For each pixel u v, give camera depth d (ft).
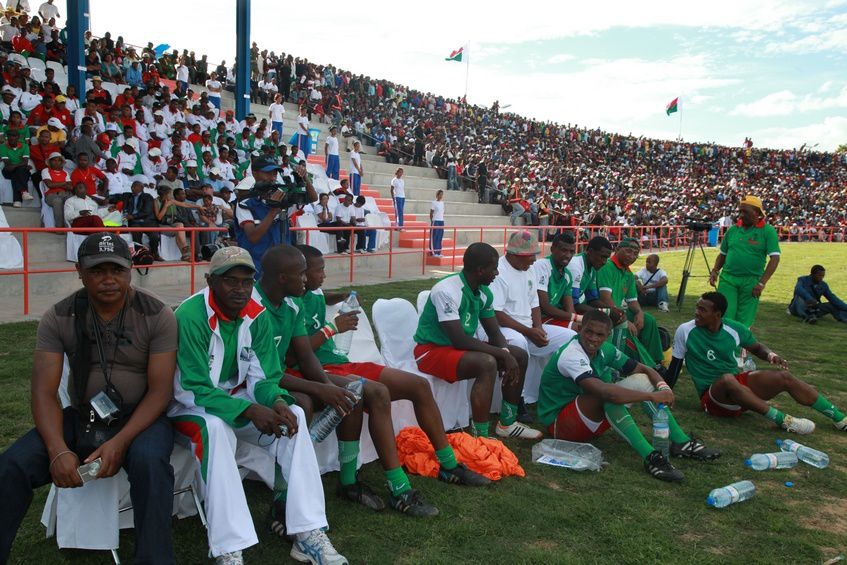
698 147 169.99
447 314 14.01
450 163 73.15
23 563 8.95
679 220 98.12
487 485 12.14
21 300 27.14
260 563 9.29
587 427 13.99
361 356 14.21
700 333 16.99
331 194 49.47
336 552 9.09
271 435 9.86
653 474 12.89
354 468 11.36
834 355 24.57
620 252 19.26
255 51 71.00
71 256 30.81
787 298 40.86
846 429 15.85
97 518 8.79
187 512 10.42
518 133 136.87
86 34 55.26
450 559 9.50
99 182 34.40
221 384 10.14
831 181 162.20
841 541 10.56
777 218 118.73
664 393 13.14
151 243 33.17
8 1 55.11
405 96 119.55
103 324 8.89
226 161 45.83
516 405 15.06
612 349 14.46
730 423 16.40
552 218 72.54
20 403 14.56
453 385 15.06
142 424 8.71
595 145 150.82
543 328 17.37
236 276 9.39
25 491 8.16
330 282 37.17
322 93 82.07
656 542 10.23
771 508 11.66
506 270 16.81
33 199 33.60
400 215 55.36
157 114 44.52
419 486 12.03
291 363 11.92
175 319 9.32
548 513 11.06
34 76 45.52
